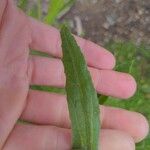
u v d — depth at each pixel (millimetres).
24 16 189
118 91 194
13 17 185
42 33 191
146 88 240
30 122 187
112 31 277
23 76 184
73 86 145
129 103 215
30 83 191
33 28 190
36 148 176
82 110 147
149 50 265
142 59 259
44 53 201
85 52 193
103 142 179
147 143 210
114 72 193
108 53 194
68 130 178
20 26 186
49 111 186
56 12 202
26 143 177
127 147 181
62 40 143
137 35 278
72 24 274
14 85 181
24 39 186
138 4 283
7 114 178
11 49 183
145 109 226
